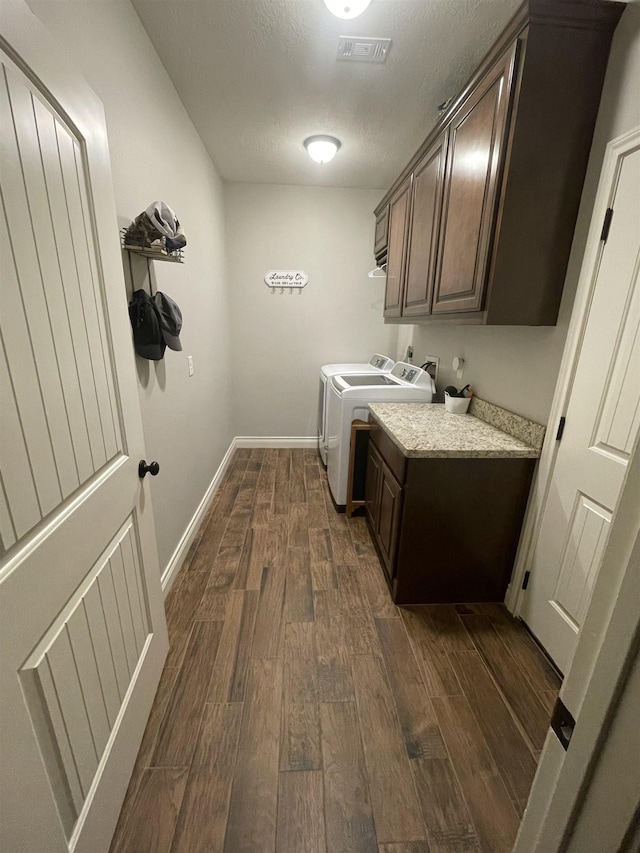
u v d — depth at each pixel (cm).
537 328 161
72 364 83
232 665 150
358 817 104
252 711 132
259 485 318
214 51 169
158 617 140
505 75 127
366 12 144
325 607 182
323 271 361
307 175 314
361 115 220
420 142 252
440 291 188
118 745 101
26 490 67
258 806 106
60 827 71
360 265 363
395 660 153
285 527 253
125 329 113
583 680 40
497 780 113
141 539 124
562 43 119
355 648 159
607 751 36
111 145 132
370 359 388
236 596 188
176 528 207
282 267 356
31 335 69
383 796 109
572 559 142
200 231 253
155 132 171
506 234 136
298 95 200
